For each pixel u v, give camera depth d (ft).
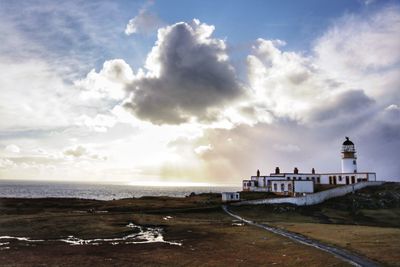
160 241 171.73
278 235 182.29
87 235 187.32
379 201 313.32
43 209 311.88
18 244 164.14
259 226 216.13
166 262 132.36
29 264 129.80
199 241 170.60
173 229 205.46
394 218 272.10
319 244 154.30
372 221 264.93
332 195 334.24
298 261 127.54
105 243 167.63
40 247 158.40
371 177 388.37
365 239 159.94
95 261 134.21
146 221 232.94
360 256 129.49
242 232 193.67
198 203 332.80
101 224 219.82
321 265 120.26
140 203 354.54
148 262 132.67
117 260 135.54
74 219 237.66
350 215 285.84
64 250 152.56
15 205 345.51
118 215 259.39
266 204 305.12
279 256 136.87
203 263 130.21
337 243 152.76
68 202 377.30
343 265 118.52
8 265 127.95
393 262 119.44
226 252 146.82
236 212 280.51
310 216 276.21
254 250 149.18
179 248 155.84
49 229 201.98
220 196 414.21
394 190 348.38
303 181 356.38
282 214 277.64
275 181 381.19
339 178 406.41
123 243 167.43
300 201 310.24
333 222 257.75
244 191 408.87
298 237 174.40
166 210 287.28
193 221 238.89
